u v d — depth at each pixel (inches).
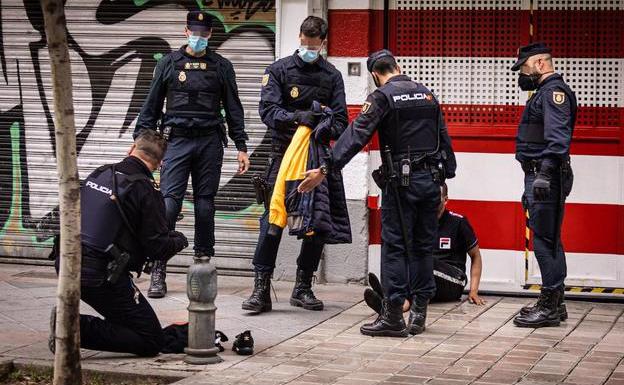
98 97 518.3
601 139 471.5
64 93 297.1
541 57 414.6
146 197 347.3
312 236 433.1
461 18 482.6
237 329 404.2
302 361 358.6
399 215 392.5
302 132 420.2
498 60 481.1
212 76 449.4
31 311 424.8
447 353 373.1
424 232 399.5
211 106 449.7
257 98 502.3
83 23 516.7
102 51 516.4
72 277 305.3
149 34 512.1
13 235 530.6
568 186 416.8
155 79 450.3
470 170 482.6
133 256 350.3
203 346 352.2
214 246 510.3
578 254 474.9
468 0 482.0
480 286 483.2
